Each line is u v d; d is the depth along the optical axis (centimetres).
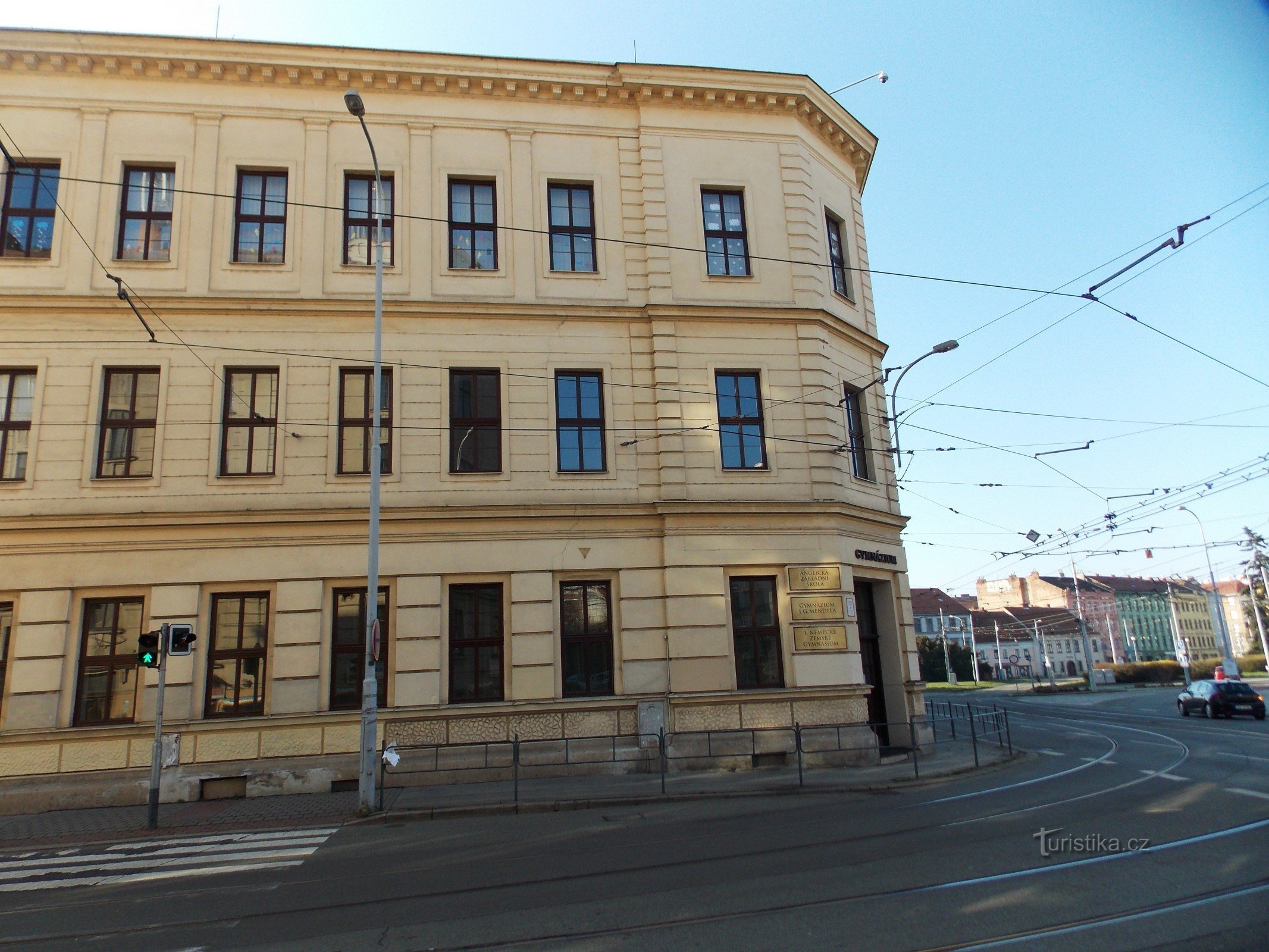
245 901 802
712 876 812
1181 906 665
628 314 1862
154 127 1780
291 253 1773
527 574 1700
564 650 1711
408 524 1675
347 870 923
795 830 1038
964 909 676
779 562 1775
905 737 1923
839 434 1923
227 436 1689
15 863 1035
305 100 1841
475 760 1599
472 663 1673
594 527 1744
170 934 704
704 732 1666
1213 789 1222
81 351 1659
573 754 1636
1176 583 12675
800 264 1969
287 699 1574
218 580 1596
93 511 1596
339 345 1742
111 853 1079
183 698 1545
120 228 1745
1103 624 11662
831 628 1761
